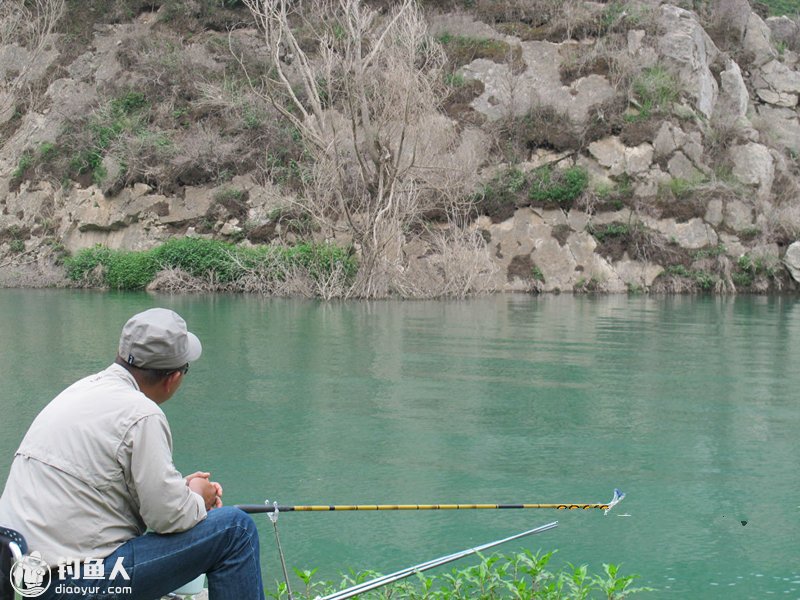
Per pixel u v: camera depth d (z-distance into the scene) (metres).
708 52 30.55
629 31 28.56
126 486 2.75
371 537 4.96
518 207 26.02
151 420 2.76
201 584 3.19
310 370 10.34
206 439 7.07
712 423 7.77
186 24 31.22
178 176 26.48
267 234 25.39
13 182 28.78
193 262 24.22
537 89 27.81
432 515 5.33
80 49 30.80
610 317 17.41
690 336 14.16
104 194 26.80
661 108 26.94
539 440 7.12
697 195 26.31
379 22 27.73
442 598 3.70
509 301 21.48
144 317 2.98
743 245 26.52
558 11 29.34
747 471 6.28
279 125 27.00
